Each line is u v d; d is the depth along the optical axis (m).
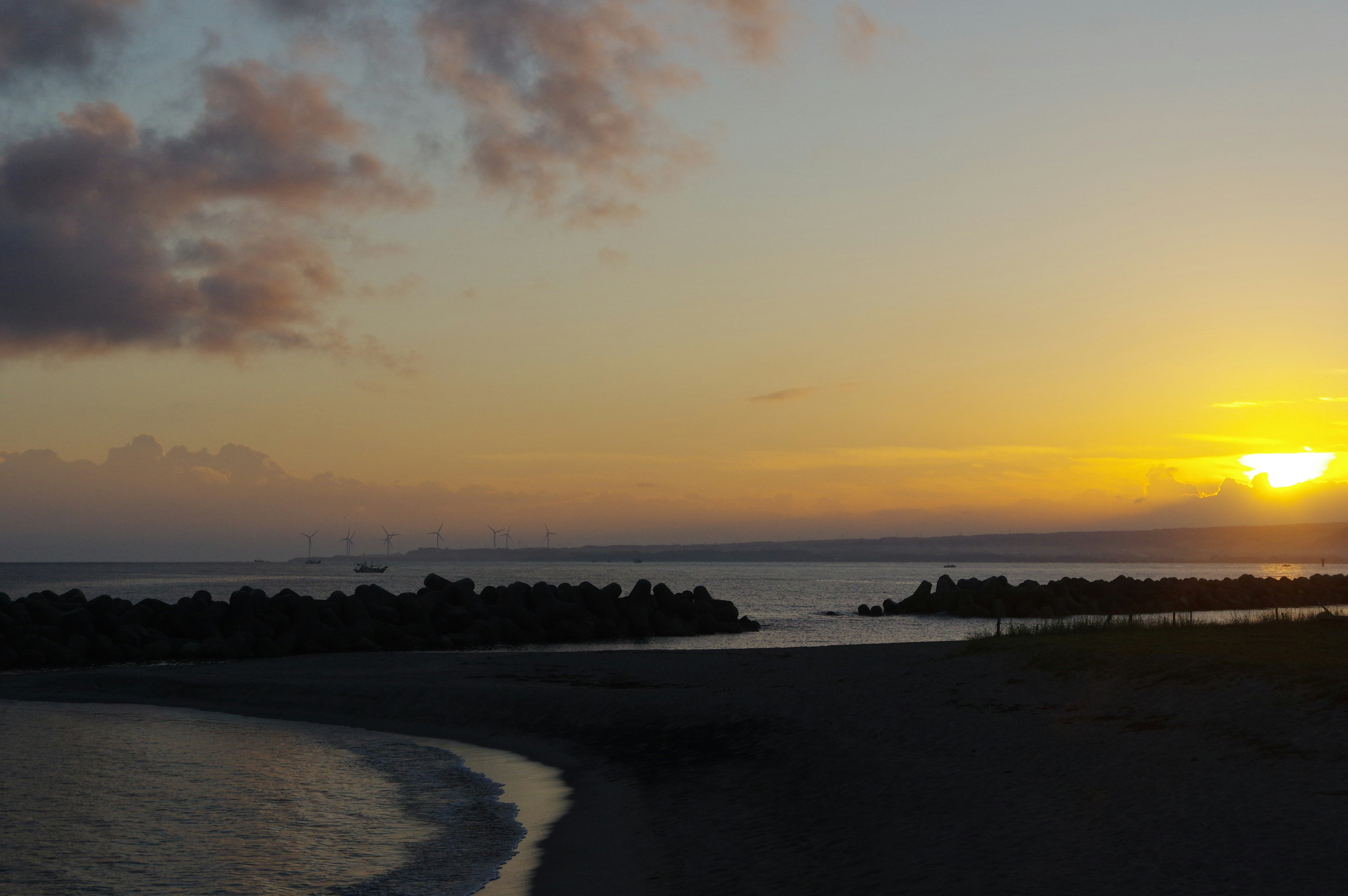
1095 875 11.69
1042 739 18.89
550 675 35.53
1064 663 24.66
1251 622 35.09
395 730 29.12
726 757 21.75
